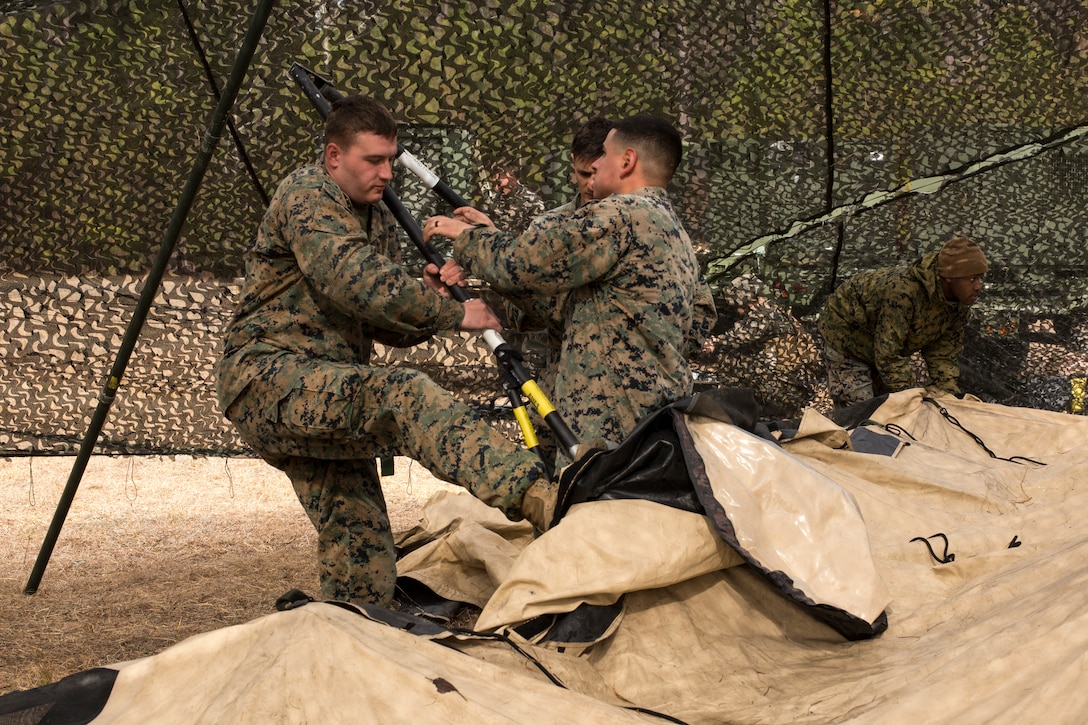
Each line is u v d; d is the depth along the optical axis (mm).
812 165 4824
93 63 4078
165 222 4473
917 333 5367
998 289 5957
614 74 4387
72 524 5488
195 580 4379
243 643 2117
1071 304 5953
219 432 4879
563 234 2840
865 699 2117
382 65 4188
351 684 1949
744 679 2381
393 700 1924
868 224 5723
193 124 4242
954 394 5449
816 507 2713
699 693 2336
